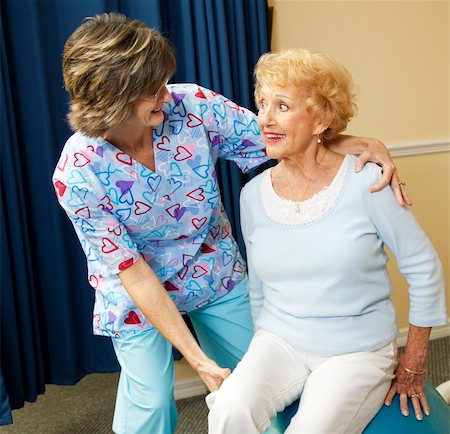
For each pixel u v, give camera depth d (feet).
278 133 4.47
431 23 8.25
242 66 7.25
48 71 6.91
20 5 6.64
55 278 7.38
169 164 4.90
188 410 7.67
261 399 4.31
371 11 7.98
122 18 4.29
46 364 7.69
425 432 4.43
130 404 5.44
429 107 8.49
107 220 4.78
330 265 4.43
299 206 4.58
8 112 6.68
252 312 5.23
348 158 4.60
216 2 6.98
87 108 4.23
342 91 4.45
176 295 5.51
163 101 4.40
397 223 4.37
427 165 8.64
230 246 5.67
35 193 7.14
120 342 5.34
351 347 4.50
